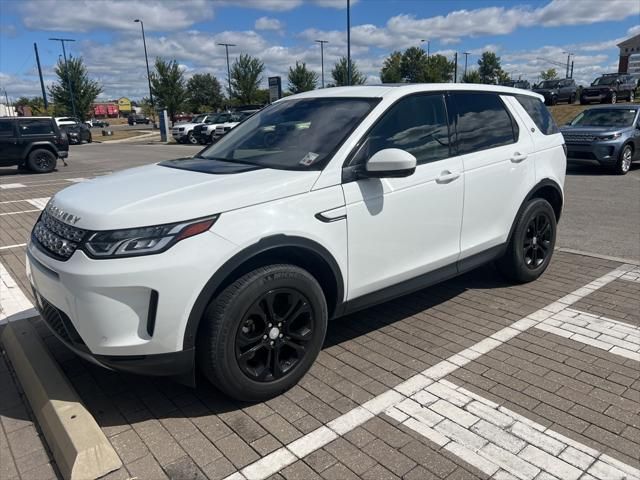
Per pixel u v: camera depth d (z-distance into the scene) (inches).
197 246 108.6
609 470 100.5
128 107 4640.8
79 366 141.9
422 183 148.6
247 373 118.4
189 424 116.3
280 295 121.6
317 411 120.3
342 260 132.7
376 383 131.9
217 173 132.0
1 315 179.3
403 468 101.7
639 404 121.7
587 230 288.5
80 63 1982.0
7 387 134.3
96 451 101.3
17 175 655.1
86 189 129.3
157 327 107.5
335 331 162.4
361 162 135.9
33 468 104.6
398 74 2288.4
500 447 107.2
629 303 180.9
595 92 1279.5
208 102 2883.9
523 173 184.9
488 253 178.4
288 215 120.8
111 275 103.8
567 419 116.3
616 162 503.5
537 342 152.9
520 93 197.8
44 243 120.4
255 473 100.9
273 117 164.2
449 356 145.3
